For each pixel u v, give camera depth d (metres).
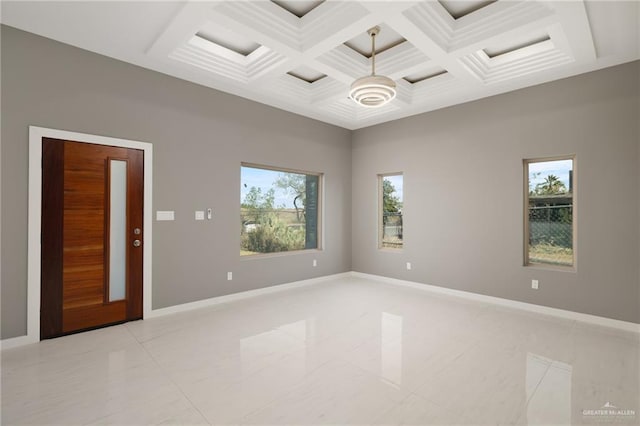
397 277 5.54
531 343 3.06
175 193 3.93
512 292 4.22
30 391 2.21
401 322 3.62
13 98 2.89
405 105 4.84
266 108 4.89
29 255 2.97
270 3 2.91
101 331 3.30
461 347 2.96
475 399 2.15
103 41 3.14
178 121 3.95
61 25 2.87
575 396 2.19
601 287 3.57
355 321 3.65
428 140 5.13
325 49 3.21
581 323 3.61
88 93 3.29
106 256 3.42
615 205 3.50
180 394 2.19
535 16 2.75
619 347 2.96
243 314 3.88
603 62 3.44
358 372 2.50
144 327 3.42
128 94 3.55
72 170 3.22
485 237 4.48
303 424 1.90
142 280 3.68
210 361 2.66
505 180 4.30
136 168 3.63
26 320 2.96
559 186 3.99
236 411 2.01
